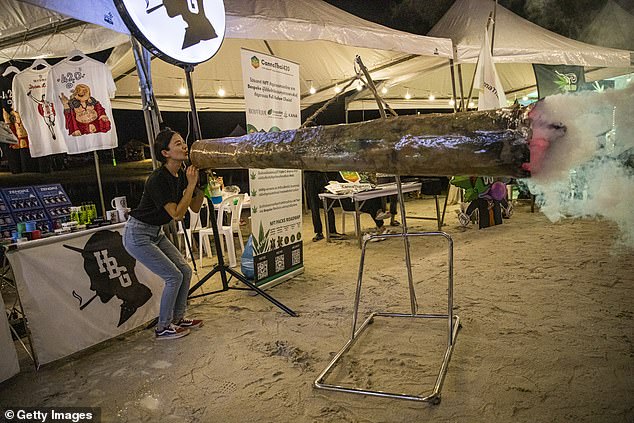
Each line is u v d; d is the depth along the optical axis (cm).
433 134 140
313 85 797
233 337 290
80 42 382
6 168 459
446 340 262
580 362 223
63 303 273
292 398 211
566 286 341
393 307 327
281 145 184
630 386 199
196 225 511
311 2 483
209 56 300
